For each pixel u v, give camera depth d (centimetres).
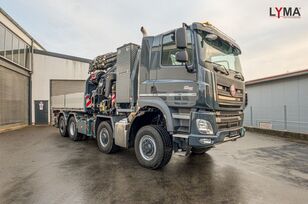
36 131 1249
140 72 522
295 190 374
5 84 1319
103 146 657
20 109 1520
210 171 478
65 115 983
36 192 354
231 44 516
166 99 460
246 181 416
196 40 423
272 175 454
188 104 421
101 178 425
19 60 1503
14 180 411
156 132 471
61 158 589
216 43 469
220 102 428
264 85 1234
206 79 407
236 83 496
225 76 457
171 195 348
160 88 473
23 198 331
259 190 373
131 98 565
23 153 652
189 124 420
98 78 768
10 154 638
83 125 812
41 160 566
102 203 317
